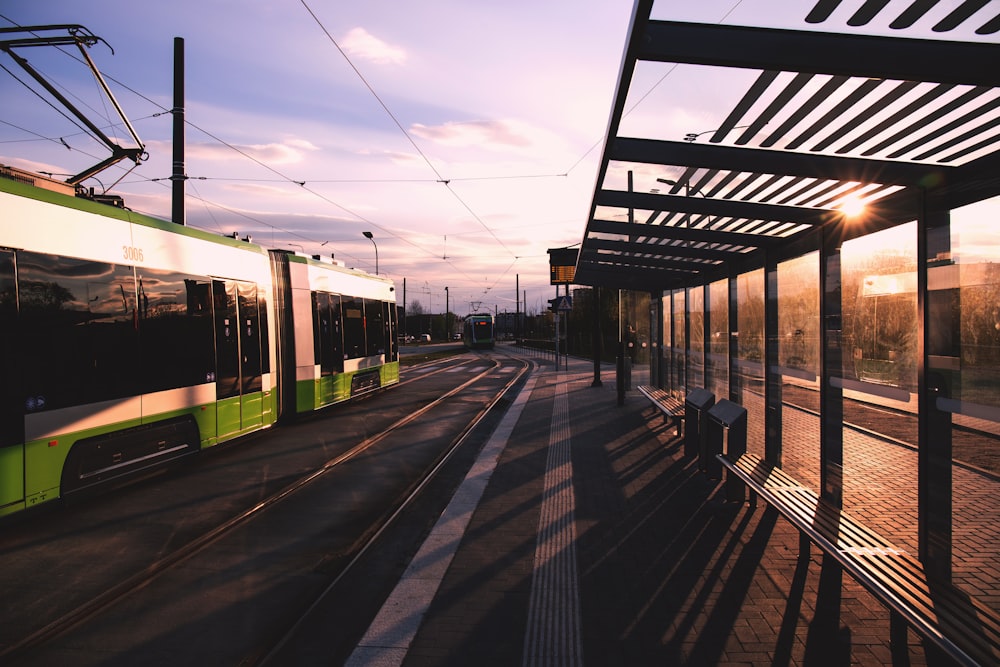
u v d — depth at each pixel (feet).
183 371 27.81
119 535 19.47
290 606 14.53
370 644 12.28
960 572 14.65
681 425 34.68
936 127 12.10
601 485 24.32
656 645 12.01
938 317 12.32
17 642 12.80
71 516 21.34
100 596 14.93
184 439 27.71
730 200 18.12
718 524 19.36
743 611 13.41
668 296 44.01
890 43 9.70
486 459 30.01
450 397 58.13
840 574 15.33
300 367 41.73
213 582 15.94
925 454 12.49
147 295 25.81
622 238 31.91
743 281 32.14
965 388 16.35
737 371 26.89
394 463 29.89
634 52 9.39
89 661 12.05
